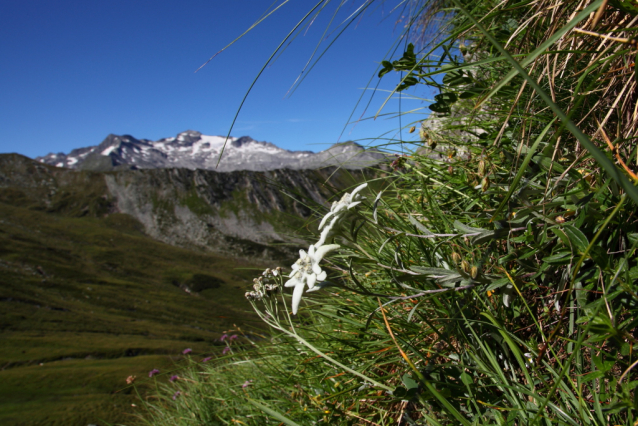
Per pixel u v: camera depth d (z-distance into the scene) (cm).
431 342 162
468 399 118
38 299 10094
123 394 3256
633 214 115
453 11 265
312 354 194
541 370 126
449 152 202
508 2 169
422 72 180
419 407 138
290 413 183
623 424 96
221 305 11906
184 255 16338
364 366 169
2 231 14438
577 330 123
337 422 160
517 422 113
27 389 4288
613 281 92
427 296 140
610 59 94
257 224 19925
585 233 120
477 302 150
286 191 239
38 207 19062
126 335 8456
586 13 62
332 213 145
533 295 152
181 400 351
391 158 245
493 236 136
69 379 4722
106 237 16762
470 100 252
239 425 227
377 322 171
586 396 112
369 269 210
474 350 129
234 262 16150
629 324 90
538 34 166
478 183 158
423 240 174
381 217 195
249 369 281
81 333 8256
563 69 148
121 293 11819
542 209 126
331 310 221
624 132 136
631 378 108
